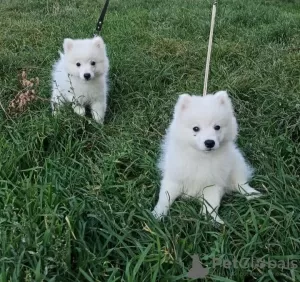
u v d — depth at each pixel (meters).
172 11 1.87
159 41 1.47
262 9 1.90
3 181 0.71
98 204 0.67
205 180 0.69
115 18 1.77
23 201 0.67
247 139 0.89
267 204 0.67
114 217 0.66
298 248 0.60
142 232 0.63
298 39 1.49
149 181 0.78
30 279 0.52
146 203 0.71
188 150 0.68
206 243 0.61
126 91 1.15
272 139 0.88
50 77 1.16
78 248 0.58
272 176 0.76
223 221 0.65
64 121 0.90
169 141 0.74
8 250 0.57
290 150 0.84
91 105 1.06
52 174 0.74
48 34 1.59
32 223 0.61
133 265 0.57
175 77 1.21
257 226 0.63
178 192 0.71
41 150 0.83
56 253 0.55
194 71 1.25
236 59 1.33
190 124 0.67
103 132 0.92
